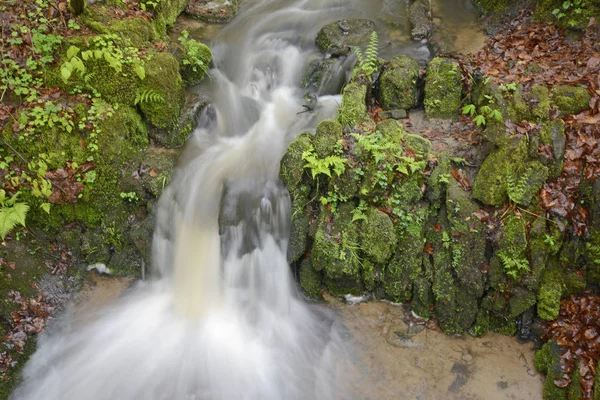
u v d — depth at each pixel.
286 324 2.25
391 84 2.47
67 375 2.12
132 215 2.40
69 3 2.42
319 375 2.11
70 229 2.37
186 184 2.40
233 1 3.11
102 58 2.36
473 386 2.06
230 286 2.32
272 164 2.43
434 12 2.91
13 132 2.26
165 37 2.71
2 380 2.09
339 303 2.30
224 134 2.61
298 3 3.16
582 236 2.12
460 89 2.46
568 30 2.58
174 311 2.28
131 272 2.38
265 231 2.34
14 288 2.22
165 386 2.08
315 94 2.68
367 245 2.21
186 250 2.34
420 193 2.23
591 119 2.21
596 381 1.95
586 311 2.09
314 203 2.30
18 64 2.31
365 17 2.96
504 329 2.18
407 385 2.07
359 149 2.24
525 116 2.25
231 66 2.81
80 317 2.27
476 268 2.16
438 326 2.22
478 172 2.22
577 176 2.14
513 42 2.63
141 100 2.42
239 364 2.14
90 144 2.32
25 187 2.29
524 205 2.14
